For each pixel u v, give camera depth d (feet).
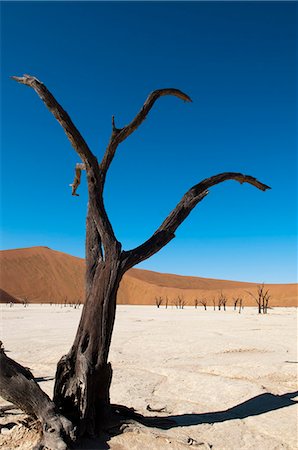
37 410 17.42
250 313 181.88
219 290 359.46
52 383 32.91
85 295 19.58
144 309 235.20
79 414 17.88
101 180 20.99
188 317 144.25
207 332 79.97
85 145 19.71
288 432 21.66
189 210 22.31
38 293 378.12
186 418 23.21
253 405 26.35
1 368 16.94
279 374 36.58
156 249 20.95
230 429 21.72
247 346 56.49
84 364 18.12
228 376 36.55
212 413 24.63
